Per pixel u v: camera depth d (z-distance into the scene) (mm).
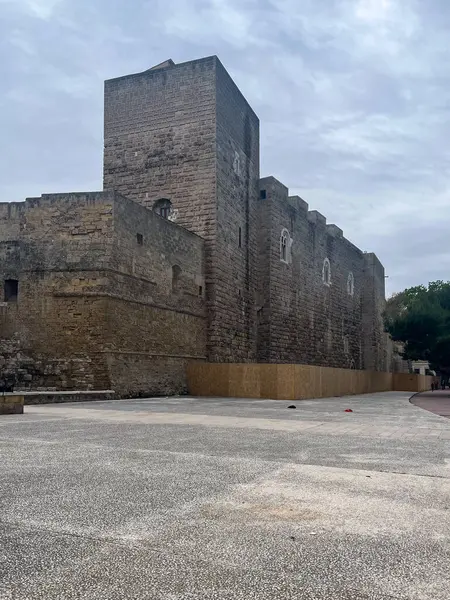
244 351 37062
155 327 28188
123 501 5703
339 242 54500
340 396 35438
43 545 4398
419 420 15648
